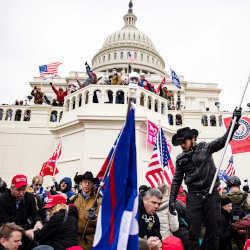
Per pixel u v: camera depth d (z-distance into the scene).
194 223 3.59
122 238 2.85
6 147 18.02
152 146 14.41
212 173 3.69
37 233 3.98
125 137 3.25
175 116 19.94
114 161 3.27
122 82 16.72
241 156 17.80
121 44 61.50
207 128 19.44
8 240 3.41
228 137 3.51
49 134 18.38
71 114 16.17
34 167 17.61
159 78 50.12
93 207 4.18
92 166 13.45
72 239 3.98
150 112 15.73
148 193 3.93
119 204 3.08
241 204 5.36
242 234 4.60
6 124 19.16
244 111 18.42
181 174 3.99
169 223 4.70
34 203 5.14
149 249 3.67
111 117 13.99
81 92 16.02
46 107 19.34
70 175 14.23
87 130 14.12
